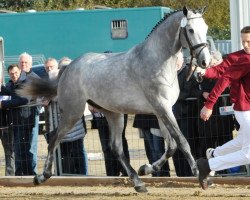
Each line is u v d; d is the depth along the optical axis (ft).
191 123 41.98
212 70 35.91
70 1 155.02
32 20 89.56
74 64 40.60
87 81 39.60
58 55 89.20
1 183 44.24
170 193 38.99
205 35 36.06
